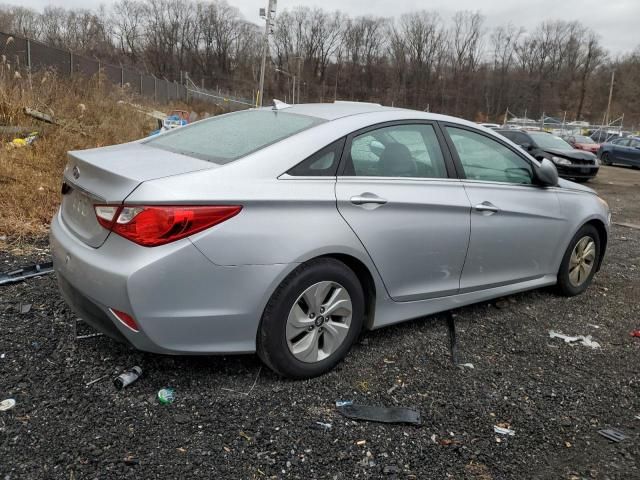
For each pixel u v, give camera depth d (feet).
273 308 9.33
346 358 11.05
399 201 10.73
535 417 9.53
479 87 282.15
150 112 51.70
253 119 11.65
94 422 8.39
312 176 9.77
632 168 75.05
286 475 7.64
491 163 13.23
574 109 288.30
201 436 8.29
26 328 11.03
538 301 15.40
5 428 8.07
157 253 8.33
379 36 294.87
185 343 8.82
